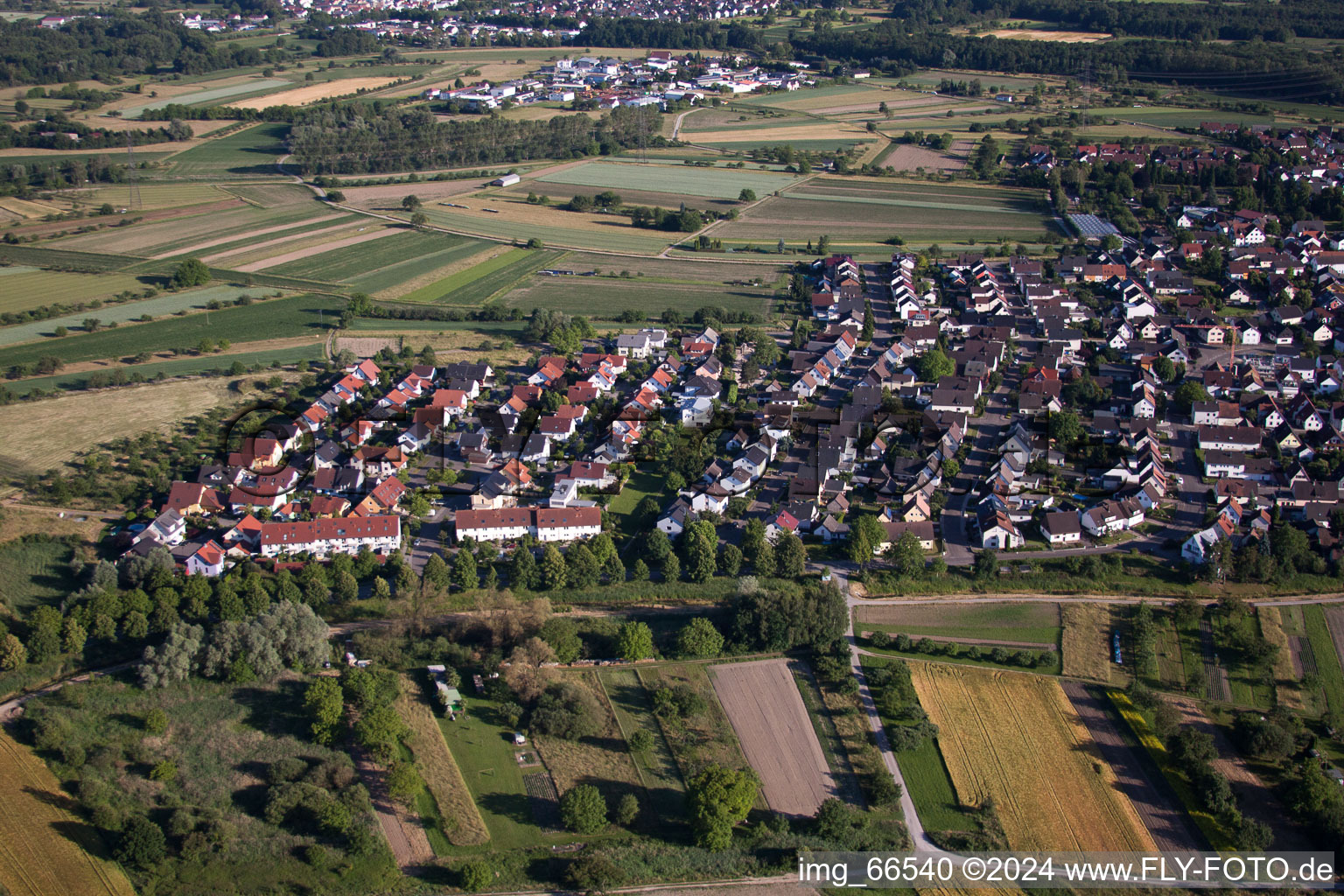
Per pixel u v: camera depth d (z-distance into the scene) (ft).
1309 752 552.41
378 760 549.13
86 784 521.24
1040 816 522.47
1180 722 573.74
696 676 617.21
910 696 591.37
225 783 535.60
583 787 522.06
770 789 539.70
